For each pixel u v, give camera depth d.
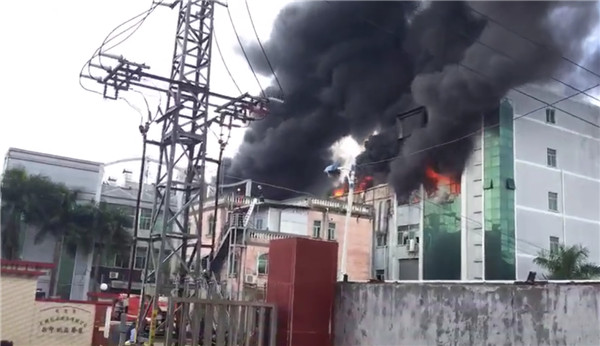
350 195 25.08
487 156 36.25
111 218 42.41
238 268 32.41
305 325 10.12
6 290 15.34
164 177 15.44
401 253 40.97
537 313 7.34
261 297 13.85
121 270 43.25
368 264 40.38
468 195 37.16
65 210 40.84
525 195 35.56
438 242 38.59
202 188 15.10
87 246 41.38
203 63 15.80
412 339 9.02
